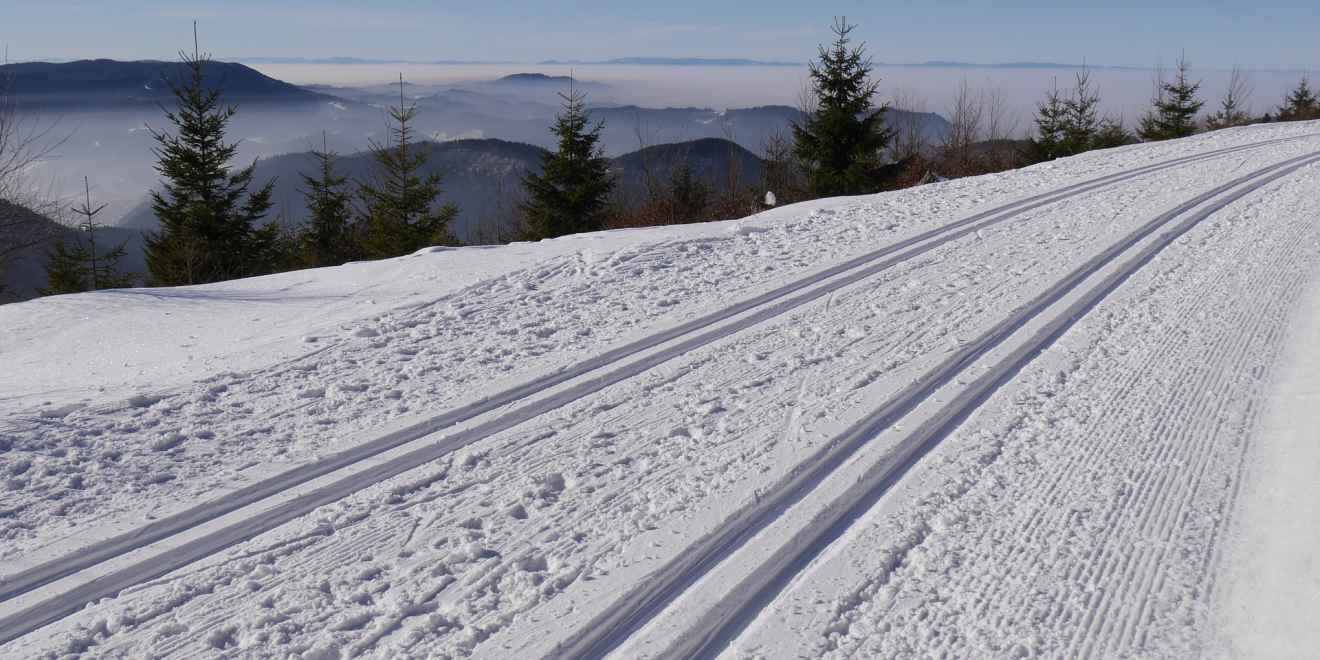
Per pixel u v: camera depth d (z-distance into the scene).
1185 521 3.53
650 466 4.11
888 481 3.96
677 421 4.66
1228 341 5.80
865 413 4.69
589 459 4.21
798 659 2.72
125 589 3.11
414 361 5.67
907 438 4.38
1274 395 4.88
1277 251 8.19
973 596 3.04
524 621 2.93
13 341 6.84
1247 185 12.20
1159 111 47.44
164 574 3.22
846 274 7.81
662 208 30.75
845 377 5.27
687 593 3.09
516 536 3.50
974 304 6.75
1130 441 4.31
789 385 5.16
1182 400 4.84
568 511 3.70
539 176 33.22
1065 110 41.78
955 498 3.78
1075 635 2.81
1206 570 3.18
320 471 4.07
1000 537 3.44
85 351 6.43
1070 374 5.29
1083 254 8.26
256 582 3.16
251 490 3.87
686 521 3.59
